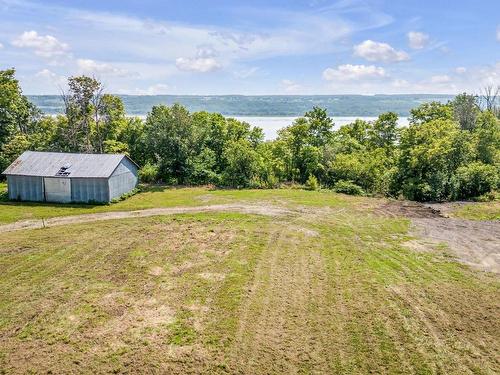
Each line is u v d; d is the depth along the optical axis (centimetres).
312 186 3403
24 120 4741
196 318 1184
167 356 1009
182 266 1583
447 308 1248
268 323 1159
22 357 1002
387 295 1336
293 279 1462
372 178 3406
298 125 3975
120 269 1552
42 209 2580
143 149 4134
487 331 1121
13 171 2822
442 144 3153
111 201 2778
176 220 2277
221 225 2169
